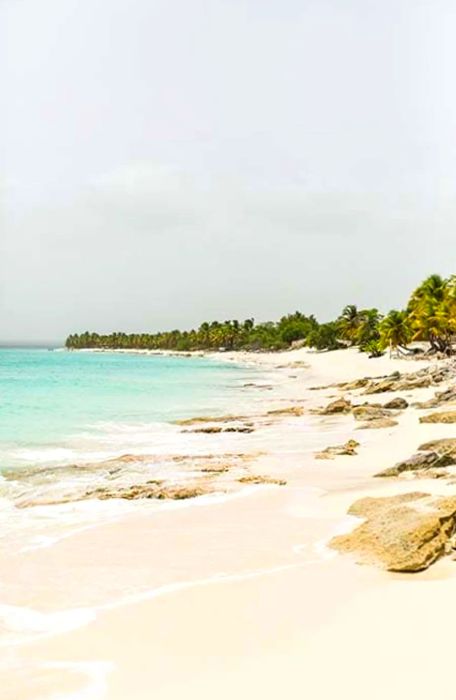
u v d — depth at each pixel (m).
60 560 11.31
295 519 13.87
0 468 21.52
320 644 7.71
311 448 24.88
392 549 10.55
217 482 18.14
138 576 10.41
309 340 170.62
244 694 6.58
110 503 15.88
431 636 7.75
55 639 8.09
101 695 6.67
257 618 8.58
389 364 91.00
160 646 7.82
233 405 46.53
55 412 41.12
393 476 18.09
